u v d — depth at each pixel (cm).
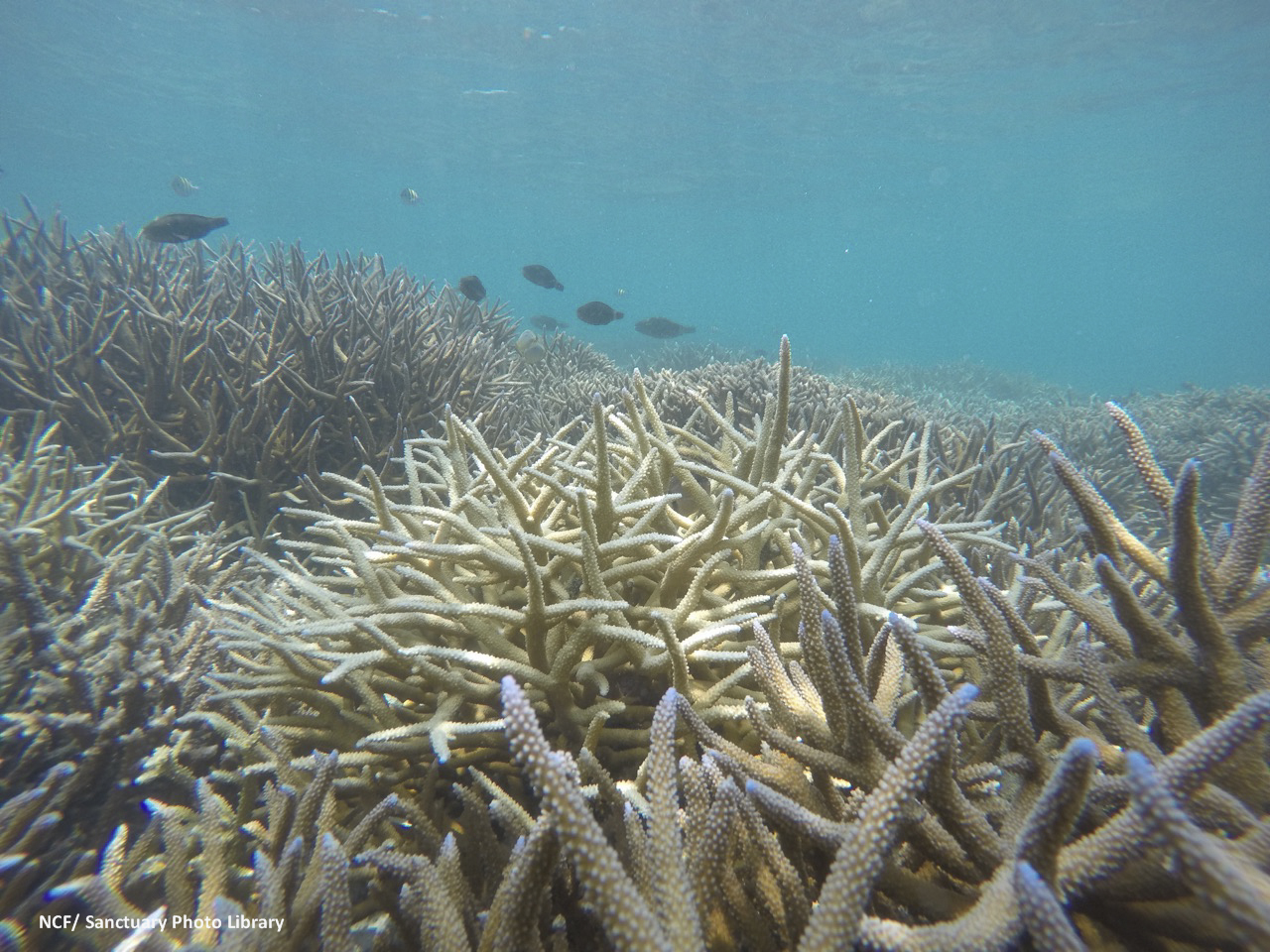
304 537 527
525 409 846
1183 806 109
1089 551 218
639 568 235
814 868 148
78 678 246
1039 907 89
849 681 134
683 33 2597
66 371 565
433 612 217
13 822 188
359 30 2823
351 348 598
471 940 154
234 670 293
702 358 2011
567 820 104
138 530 392
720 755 154
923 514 289
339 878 135
